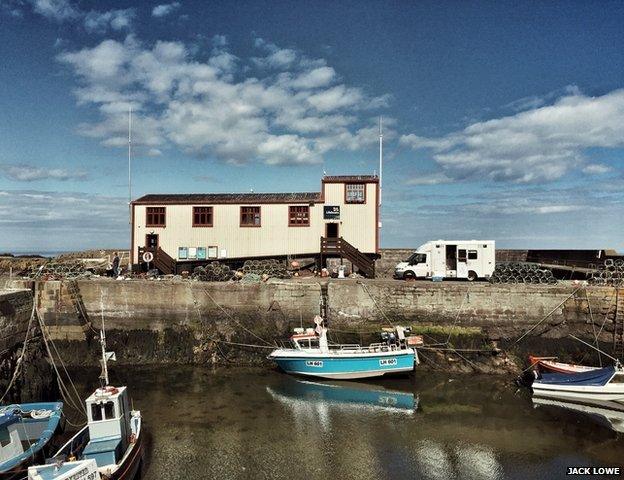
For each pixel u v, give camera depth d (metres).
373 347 19.20
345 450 12.80
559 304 19.61
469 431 13.99
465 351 19.72
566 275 25.78
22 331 17.16
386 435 13.74
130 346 21.36
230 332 21.28
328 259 27.41
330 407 15.81
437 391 17.36
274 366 20.39
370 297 21.00
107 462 10.43
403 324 20.70
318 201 27.44
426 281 22.66
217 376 19.09
